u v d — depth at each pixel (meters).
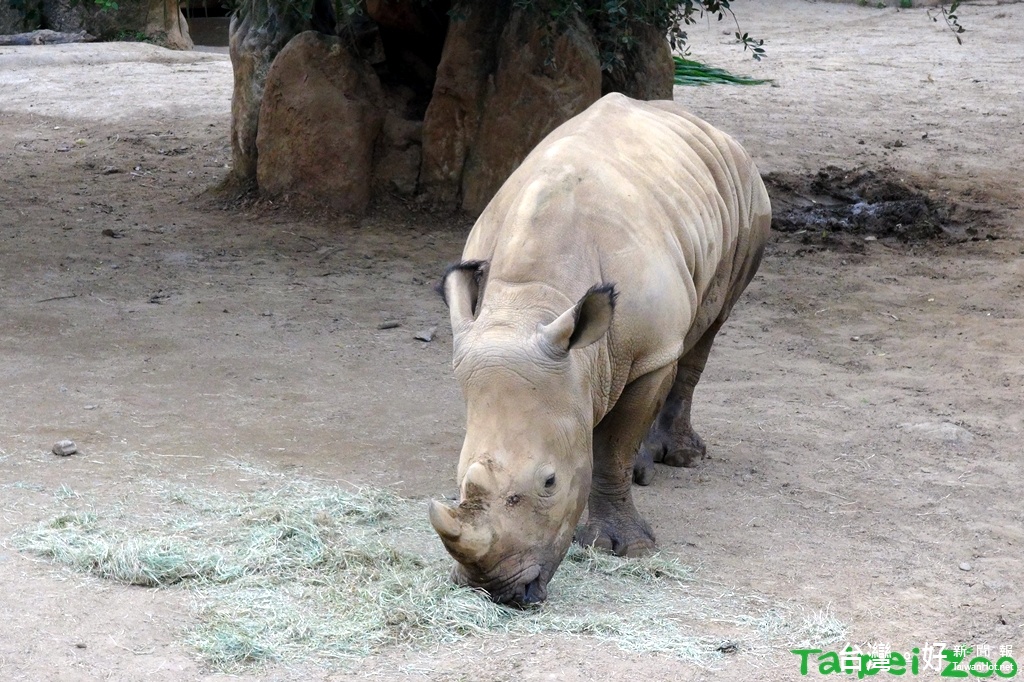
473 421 5.18
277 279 12.01
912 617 5.86
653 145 6.63
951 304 11.82
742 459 8.04
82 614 5.41
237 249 12.96
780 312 11.55
